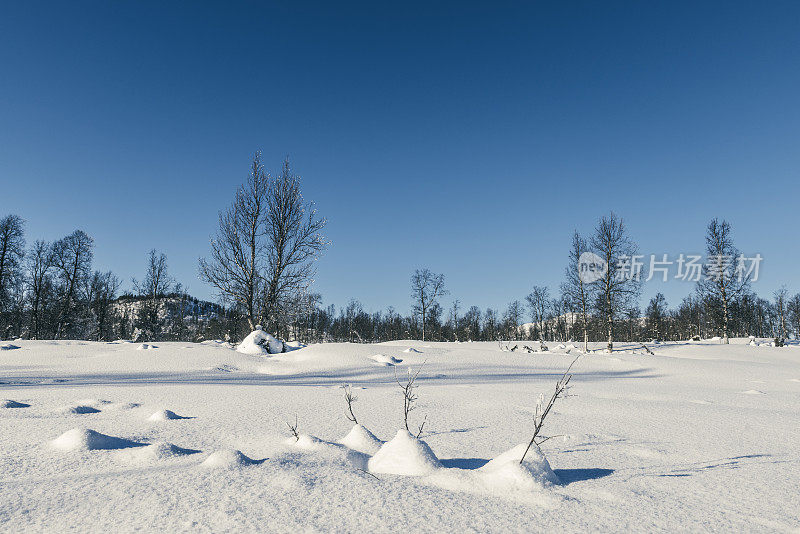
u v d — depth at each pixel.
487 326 74.00
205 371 14.84
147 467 3.22
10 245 38.72
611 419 5.91
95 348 20.39
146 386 9.28
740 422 5.82
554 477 3.01
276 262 26.00
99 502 2.39
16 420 5.24
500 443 4.42
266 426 5.09
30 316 41.16
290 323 31.17
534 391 9.18
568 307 37.53
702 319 60.34
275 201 26.23
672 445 4.41
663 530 2.21
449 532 2.08
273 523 2.12
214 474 2.83
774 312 65.31
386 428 5.14
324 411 6.23
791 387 11.92
